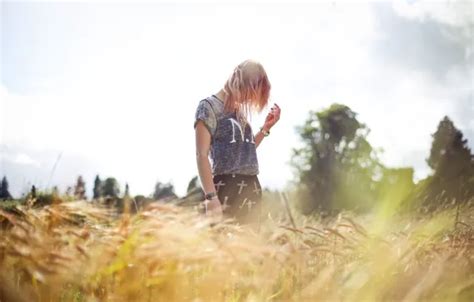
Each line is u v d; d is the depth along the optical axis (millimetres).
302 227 1505
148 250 1095
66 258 1073
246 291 1172
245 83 2949
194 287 1121
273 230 1435
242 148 2945
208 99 2992
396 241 1663
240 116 2990
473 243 1773
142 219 1191
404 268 1479
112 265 1088
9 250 1074
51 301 1067
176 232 1133
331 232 1500
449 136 23688
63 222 1237
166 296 1093
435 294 1321
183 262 1097
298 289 1242
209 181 2889
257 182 2984
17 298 1040
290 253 1237
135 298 1089
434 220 2016
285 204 1454
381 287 1305
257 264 1195
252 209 2869
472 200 2947
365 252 1463
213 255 1106
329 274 1245
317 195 46688
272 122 3260
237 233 1364
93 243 1152
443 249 1705
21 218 1209
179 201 1288
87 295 1097
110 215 1301
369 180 46219
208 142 2949
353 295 1260
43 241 1128
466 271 1527
